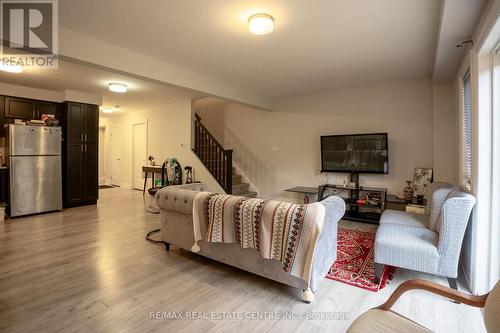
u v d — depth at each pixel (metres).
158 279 2.37
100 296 2.08
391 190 4.46
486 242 2.09
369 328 1.14
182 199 2.65
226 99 4.57
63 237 3.44
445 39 2.40
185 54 3.19
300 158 5.39
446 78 3.65
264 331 1.71
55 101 5.23
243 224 2.20
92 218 4.41
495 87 2.06
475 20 2.05
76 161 5.26
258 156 6.01
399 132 4.37
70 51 2.60
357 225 4.12
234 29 2.56
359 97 4.70
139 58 3.16
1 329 1.69
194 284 2.29
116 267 2.59
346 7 2.17
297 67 3.65
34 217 4.46
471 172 2.22
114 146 8.26
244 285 2.28
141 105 6.47
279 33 2.63
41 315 1.84
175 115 6.15
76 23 2.46
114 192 7.03
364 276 2.45
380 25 2.46
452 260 2.06
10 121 4.77
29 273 2.45
